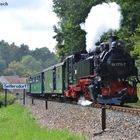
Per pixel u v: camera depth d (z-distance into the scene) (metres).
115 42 26.78
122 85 26.19
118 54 26.50
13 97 63.88
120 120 17.83
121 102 25.94
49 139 14.11
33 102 41.53
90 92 26.56
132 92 25.91
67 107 27.59
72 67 32.25
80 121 19.36
